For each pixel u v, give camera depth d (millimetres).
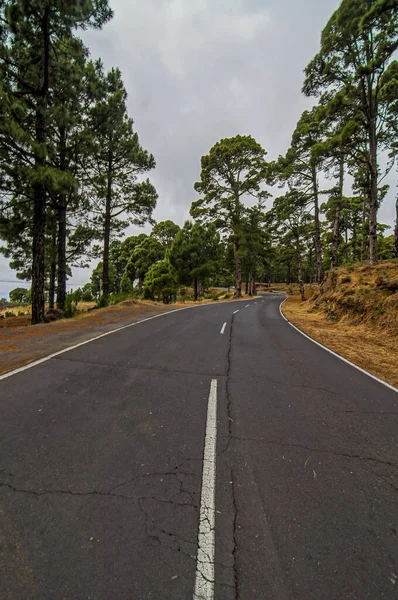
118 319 12148
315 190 23578
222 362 5926
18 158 10961
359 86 14320
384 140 17891
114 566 1600
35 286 11789
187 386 4488
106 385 4375
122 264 55781
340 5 12312
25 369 4953
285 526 1925
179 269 35250
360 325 10891
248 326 11391
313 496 2221
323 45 13672
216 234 37906
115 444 2811
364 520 2000
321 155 15562
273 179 24578
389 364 6438
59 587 1477
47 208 16234
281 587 1520
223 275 47031
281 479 2408
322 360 6473
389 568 1645
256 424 3369
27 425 3100
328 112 15156
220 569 1610
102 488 2197
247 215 34312
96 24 10438
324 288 18406
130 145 17141
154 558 1661
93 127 14414
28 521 1871
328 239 40156
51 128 13453
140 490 2195
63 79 12156
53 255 18562
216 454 2725
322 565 1652
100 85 13508
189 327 10359
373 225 14977
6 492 2113
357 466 2639
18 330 9102
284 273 89688
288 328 11289
